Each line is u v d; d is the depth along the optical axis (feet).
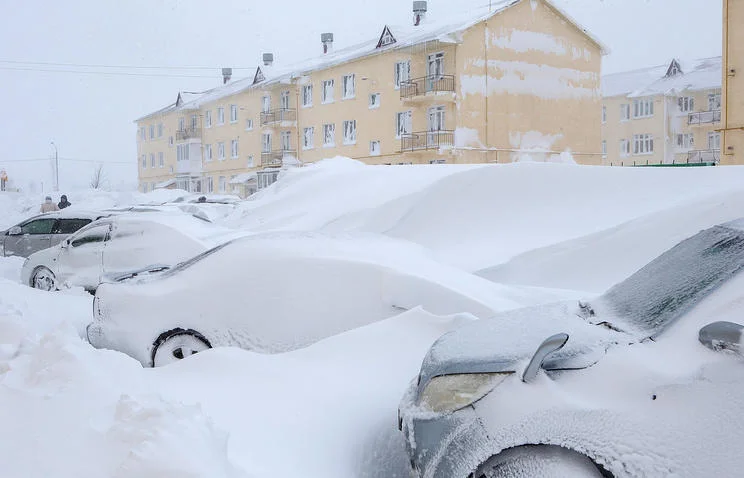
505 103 120.78
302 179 49.11
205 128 190.29
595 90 134.41
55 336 11.46
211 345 17.44
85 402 9.98
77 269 33.76
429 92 117.50
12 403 10.11
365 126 134.21
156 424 8.98
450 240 32.48
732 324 8.49
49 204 77.97
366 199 38.70
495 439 9.05
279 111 153.69
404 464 11.43
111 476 8.43
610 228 28.19
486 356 9.89
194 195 128.57
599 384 9.00
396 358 13.78
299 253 17.74
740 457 7.97
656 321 9.87
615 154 203.82
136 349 18.04
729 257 10.42
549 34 126.52
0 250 55.06
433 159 119.65
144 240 32.19
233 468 8.91
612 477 8.39
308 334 16.78
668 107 191.72
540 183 34.04
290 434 10.82
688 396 8.42
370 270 17.01
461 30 113.80
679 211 27.25
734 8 77.77
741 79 77.56
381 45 130.93
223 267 18.01
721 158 80.53
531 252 28.45
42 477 8.61
